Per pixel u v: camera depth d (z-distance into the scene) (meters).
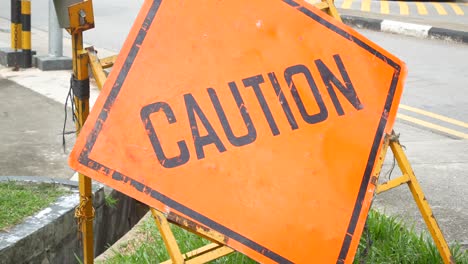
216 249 2.69
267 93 2.69
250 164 2.60
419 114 7.57
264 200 2.58
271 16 2.78
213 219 2.50
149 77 2.55
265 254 2.54
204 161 2.54
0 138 6.31
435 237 2.90
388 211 4.47
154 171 2.47
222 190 2.53
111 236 4.49
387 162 5.63
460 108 7.84
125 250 3.89
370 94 2.87
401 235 3.69
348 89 2.83
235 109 2.63
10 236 3.61
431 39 12.55
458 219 4.35
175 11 2.64
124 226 4.71
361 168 2.76
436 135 6.83
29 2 9.10
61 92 7.99
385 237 3.72
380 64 2.92
